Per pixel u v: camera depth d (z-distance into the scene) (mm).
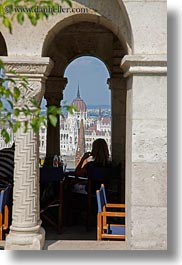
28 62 5766
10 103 3199
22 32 5898
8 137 3191
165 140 5699
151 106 5703
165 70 5625
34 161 6004
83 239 8250
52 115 3104
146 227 5707
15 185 5984
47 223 9312
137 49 5641
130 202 5785
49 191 9414
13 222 6008
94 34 11516
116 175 9492
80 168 9969
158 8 5617
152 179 5707
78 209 9523
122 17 5953
